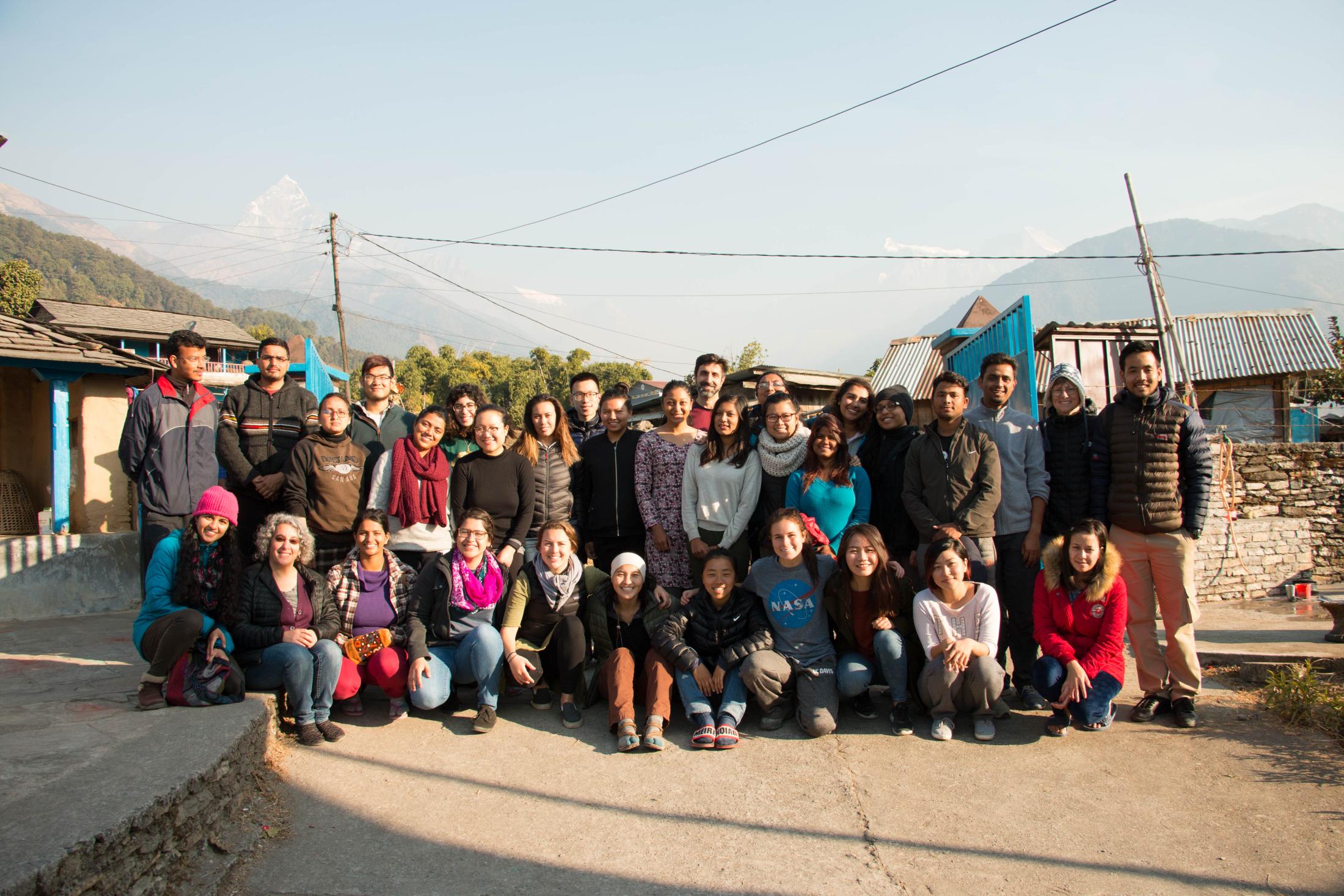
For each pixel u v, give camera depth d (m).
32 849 2.38
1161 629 6.67
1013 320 6.98
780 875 3.13
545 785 3.88
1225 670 5.49
